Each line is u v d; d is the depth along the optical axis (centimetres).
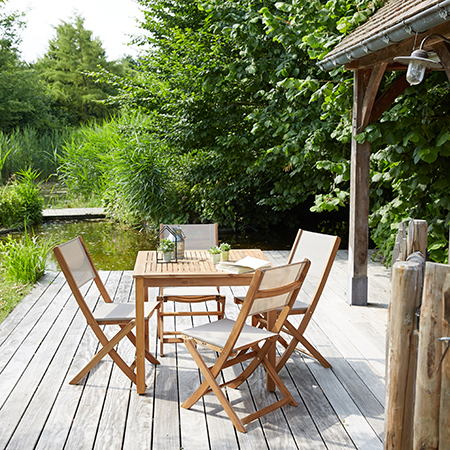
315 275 352
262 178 1109
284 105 745
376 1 527
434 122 493
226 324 317
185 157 1209
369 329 428
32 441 260
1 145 1809
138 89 1056
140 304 306
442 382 181
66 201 1538
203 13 1151
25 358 365
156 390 317
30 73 2694
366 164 482
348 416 286
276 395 313
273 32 677
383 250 615
